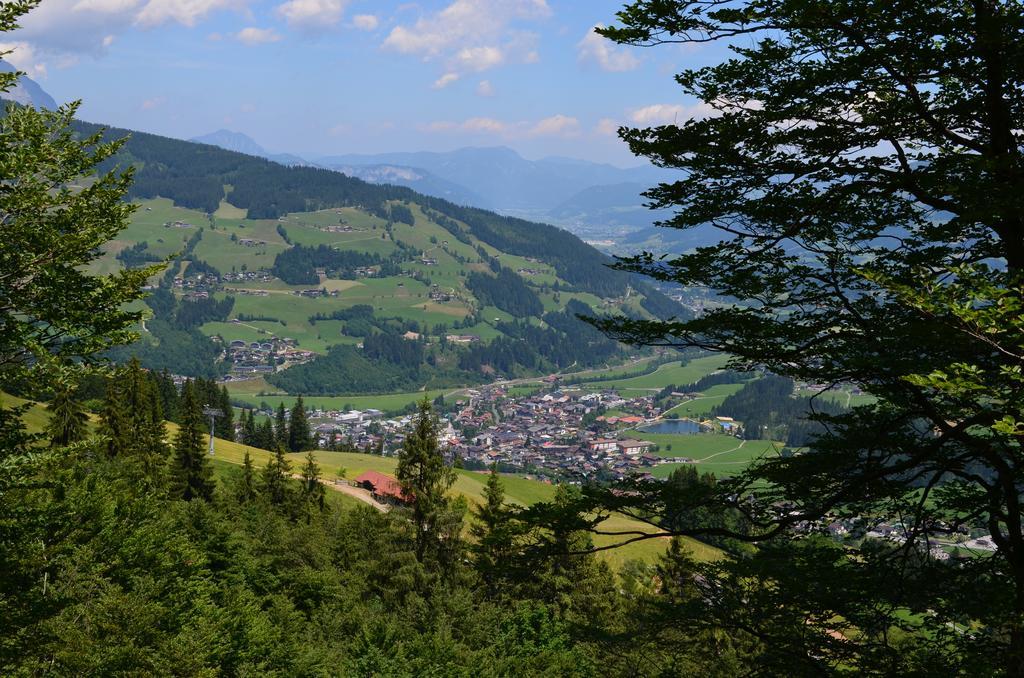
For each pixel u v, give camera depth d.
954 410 9.16
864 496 10.87
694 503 11.13
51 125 18.08
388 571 47.09
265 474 72.56
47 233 16.92
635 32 10.80
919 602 10.32
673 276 11.54
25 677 20.77
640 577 63.09
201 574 40.31
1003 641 9.81
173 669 27.08
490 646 40.47
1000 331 7.23
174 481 67.12
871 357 9.61
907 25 9.35
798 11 9.54
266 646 33.91
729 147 10.66
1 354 16.52
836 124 10.73
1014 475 9.45
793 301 11.21
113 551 30.56
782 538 12.17
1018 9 8.56
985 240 11.05
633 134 11.33
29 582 21.45
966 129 10.85
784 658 10.70
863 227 11.23
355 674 34.16
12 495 18.91
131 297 18.47
